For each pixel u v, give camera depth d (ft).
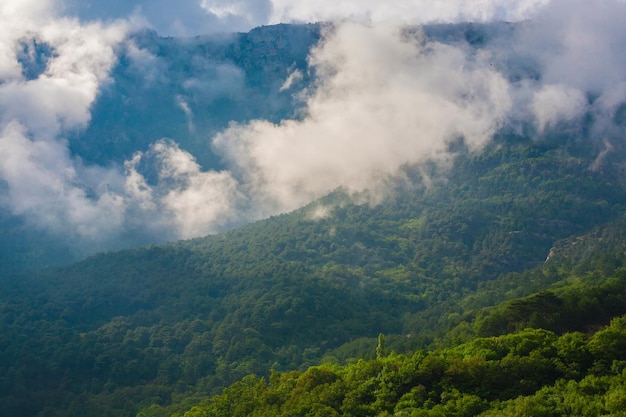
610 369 444.55
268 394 532.73
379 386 477.36
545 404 399.03
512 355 473.67
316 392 492.13
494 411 401.70
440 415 406.21
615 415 350.43
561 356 465.47
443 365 474.49
